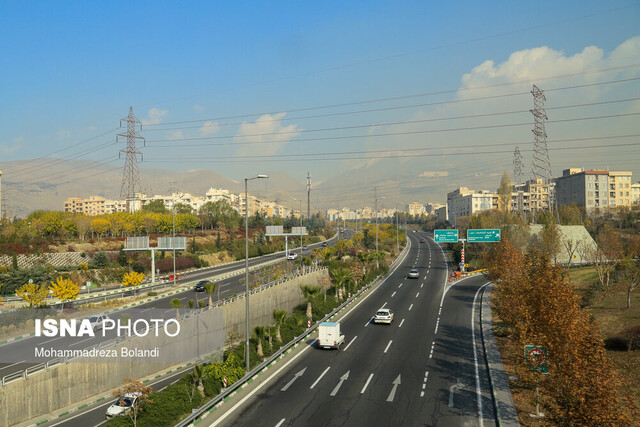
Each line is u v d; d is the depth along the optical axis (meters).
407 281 85.25
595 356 20.64
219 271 99.00
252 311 53.56
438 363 37.56
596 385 19.30
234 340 47.88
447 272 96.62
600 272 70.19
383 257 104.88
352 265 93.50
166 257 102.19
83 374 33.34
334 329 41.38
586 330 25.56
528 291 30.70
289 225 183.50
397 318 55.38
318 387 31.95
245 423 25.89
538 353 26.14
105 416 29.83
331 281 74.38
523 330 28.97
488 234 90.38
